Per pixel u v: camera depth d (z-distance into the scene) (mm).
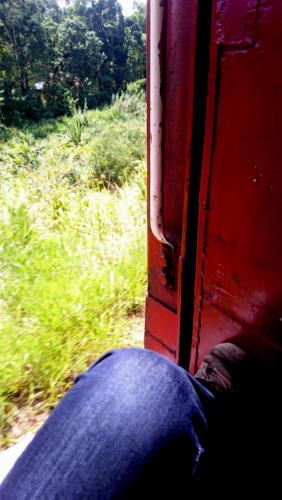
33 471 596
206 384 981
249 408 936
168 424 646
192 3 964
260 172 858
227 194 967
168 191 1261
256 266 941
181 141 1146
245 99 843
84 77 45125
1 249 3266
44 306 2594
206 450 705
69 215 4711
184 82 1065
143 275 3168
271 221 866
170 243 1301
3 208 4062
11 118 29891
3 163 7684
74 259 3324
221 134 934
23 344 2256
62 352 2291
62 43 43156
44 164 7176
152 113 1135
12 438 1907
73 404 657
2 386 2045
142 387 679
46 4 55156
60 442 612
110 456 596
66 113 36562
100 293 2842
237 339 1066
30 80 40906
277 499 855
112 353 776
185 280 1259
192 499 678
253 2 760
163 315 1482
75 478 580
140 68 55375
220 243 1037
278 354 950
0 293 2785
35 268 3162
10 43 39500
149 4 1085
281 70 747
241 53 821
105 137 10219
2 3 38438
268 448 895
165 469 621
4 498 583
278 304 910
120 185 7875
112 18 54000
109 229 4398
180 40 1031
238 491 832
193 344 1279
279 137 791
